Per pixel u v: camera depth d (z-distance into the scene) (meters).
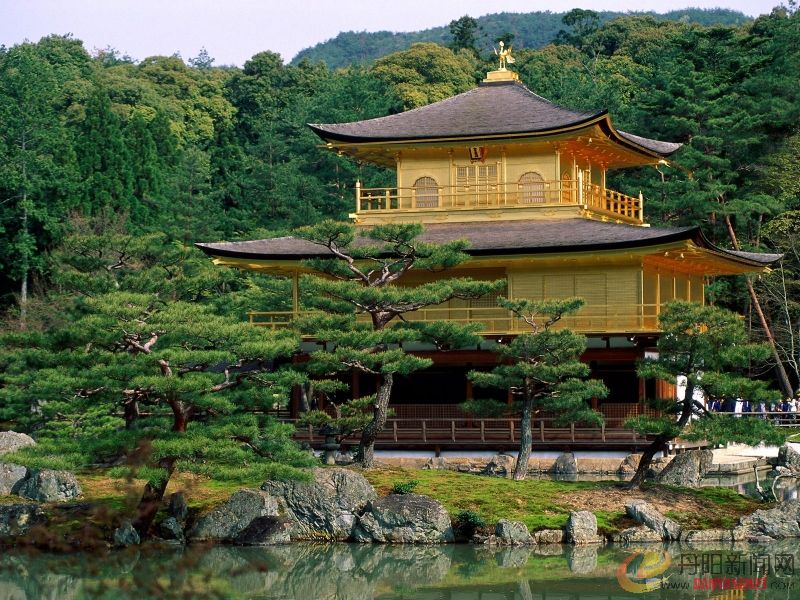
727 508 48.94
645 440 55.41
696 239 57.09
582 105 103.12
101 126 89.00
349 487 47.25
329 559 43.78
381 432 57.94
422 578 41.41
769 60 92.06
